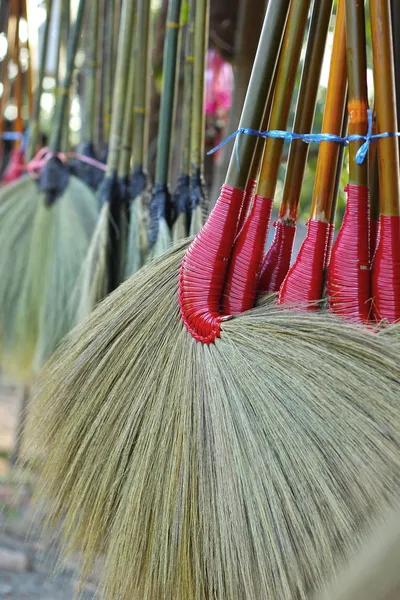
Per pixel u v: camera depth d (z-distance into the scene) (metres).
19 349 2.07
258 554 0.93
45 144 3.51
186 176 1.54
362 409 0.91
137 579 1.06
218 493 0.98
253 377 0.99
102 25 2.29
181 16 1.59
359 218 1.03
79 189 2.04
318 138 1.05
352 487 0.89
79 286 1.87
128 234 1.68
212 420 1.00
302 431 0.93
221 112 2.81
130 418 1.09
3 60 2.71
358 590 0.79
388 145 1.00
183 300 1.08
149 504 1.05
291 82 1.05
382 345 0.94
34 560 2.24
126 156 1.68
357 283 1.02
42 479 1.22
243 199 1.08
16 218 2.09
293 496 0.92
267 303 1.08
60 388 1.21
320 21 1.11
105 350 1.17
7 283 2.06
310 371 0.96
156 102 2.51
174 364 1.07
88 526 1.13
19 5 2.64
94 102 2.11
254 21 2.00
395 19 1.10
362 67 1.01
